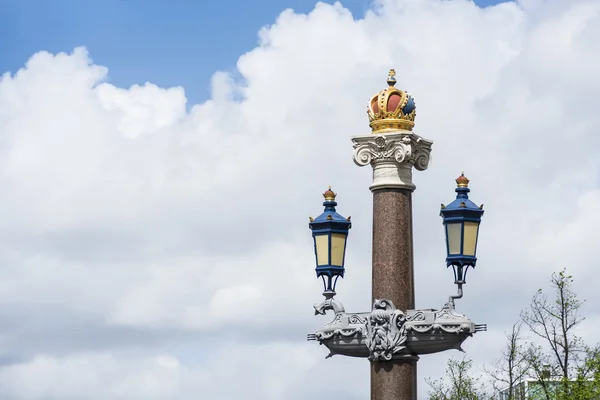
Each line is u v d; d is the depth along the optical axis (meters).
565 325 54.28
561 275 54.47
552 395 54.16
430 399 61.19
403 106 23.52
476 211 21.91
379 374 22.14
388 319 21.83
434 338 21.59
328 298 22.78
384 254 23.16
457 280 21.86
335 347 22.38
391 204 23.20
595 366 52.03
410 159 23.14
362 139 23.38
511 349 55.84
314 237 23.02
